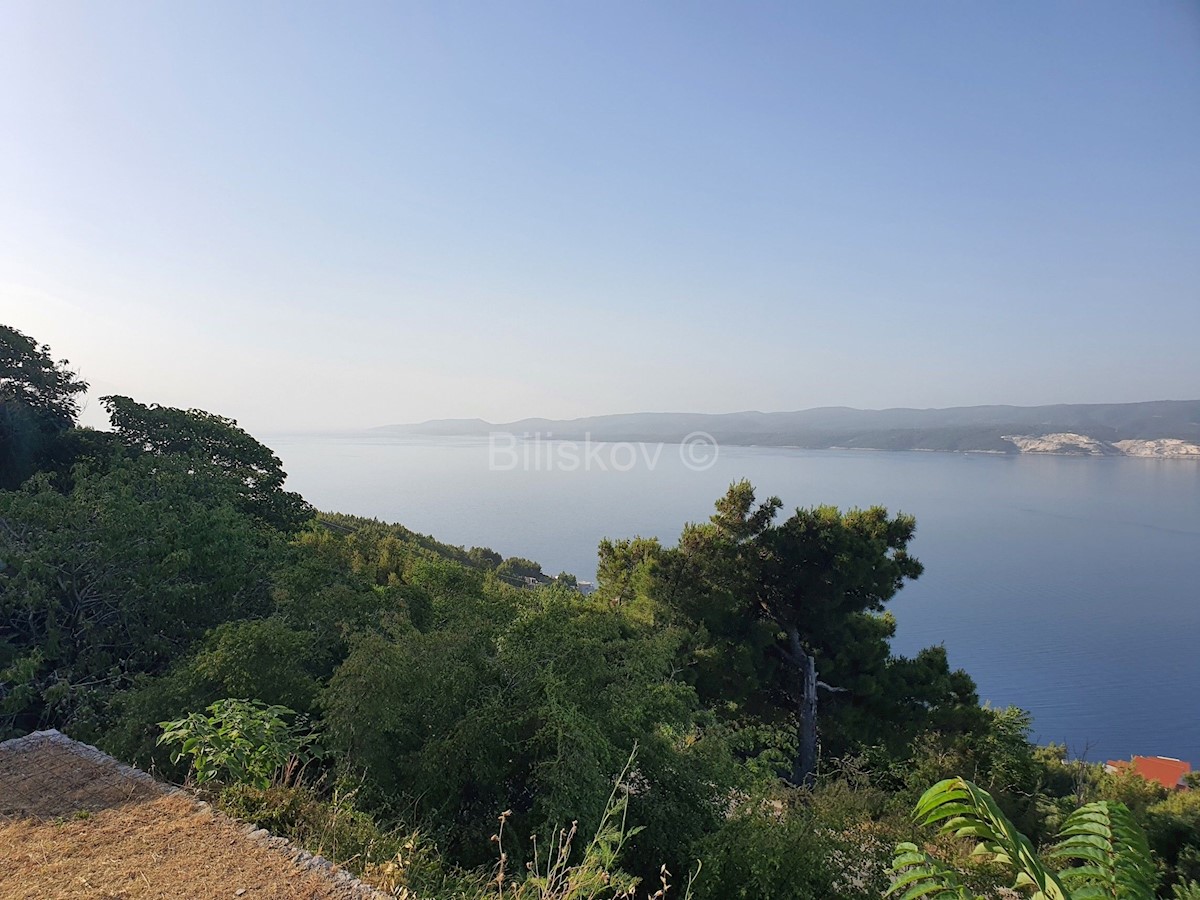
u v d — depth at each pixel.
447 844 5.89
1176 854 9.95
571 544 80.56
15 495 11.30
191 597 10.45
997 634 113.50
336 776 5.97
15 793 4.00
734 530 15.52
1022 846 2.01
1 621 10.19
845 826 6.82
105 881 3.15
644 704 7.45
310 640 8.70
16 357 19.59
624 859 6.41
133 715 6.56
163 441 19.17
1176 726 77.94
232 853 3.43
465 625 8.05
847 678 15.50
